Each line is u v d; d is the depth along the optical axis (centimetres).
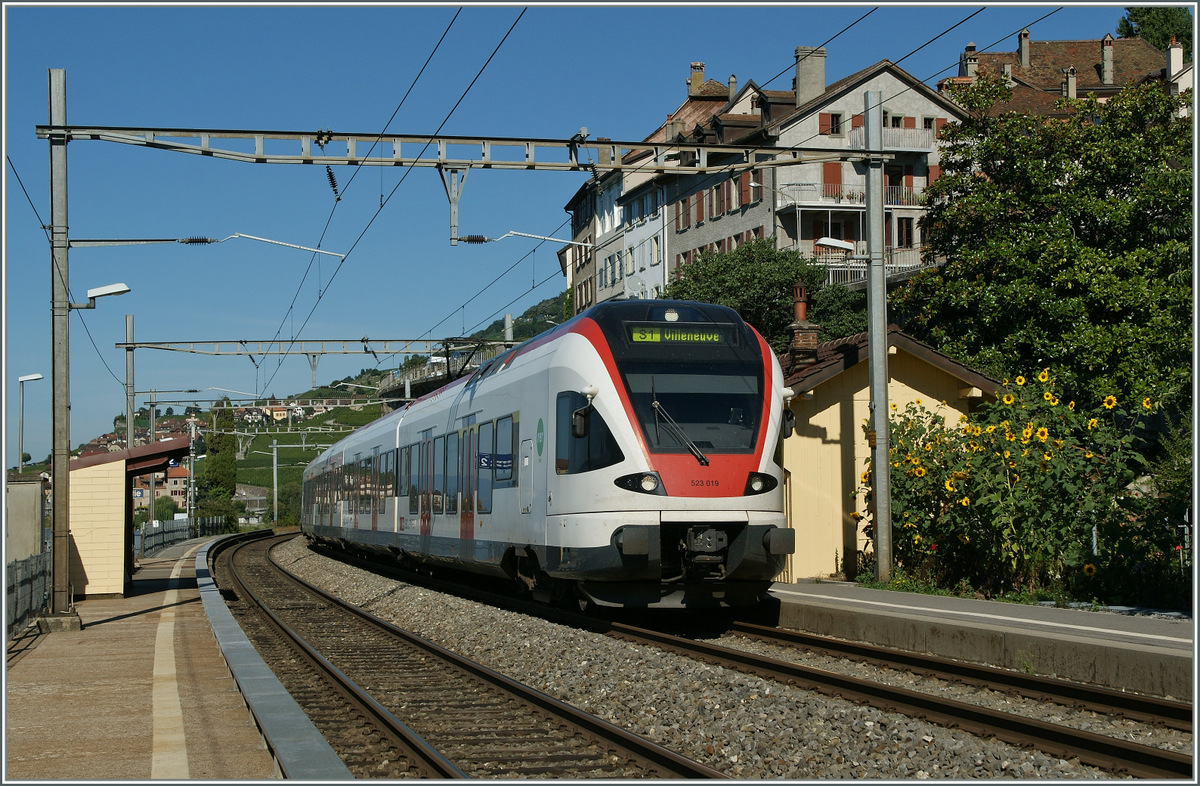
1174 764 658
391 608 1905
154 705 941
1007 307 2633
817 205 4794
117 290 2281
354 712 934
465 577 2348
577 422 1313
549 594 1510
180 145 1550
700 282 4069
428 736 830
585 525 1302
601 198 6806
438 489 2039
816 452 1930
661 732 836
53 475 1560
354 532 3020
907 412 1755
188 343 3494
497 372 1728
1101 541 1400
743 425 1329
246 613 1878
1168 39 7531
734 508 1289
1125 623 1114
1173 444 1470
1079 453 1452
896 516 1661
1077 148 2720
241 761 740
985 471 1455
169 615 1750
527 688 954
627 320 1380
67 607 1558
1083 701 856
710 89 6431
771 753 750
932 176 5081
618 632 1323
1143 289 2544
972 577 1562
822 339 3900
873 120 1698
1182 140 2659
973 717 791
